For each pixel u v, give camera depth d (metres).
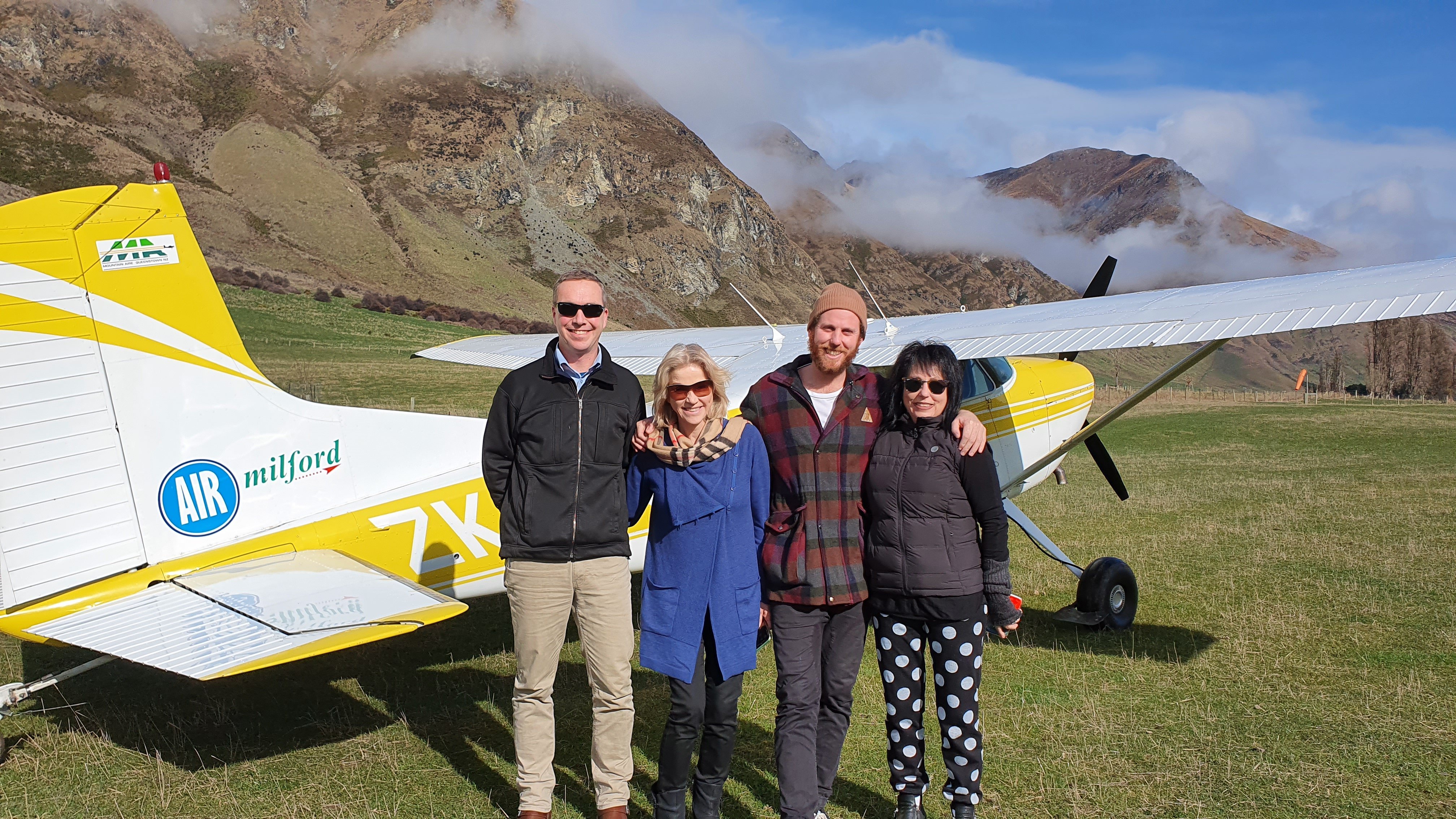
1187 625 5.39
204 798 3.23
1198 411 23.06
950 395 2.78
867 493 2.85
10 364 3.40
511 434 2.89
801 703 2.79
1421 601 5.74
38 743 3.67
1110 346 4.39
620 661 2.87
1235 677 4.45
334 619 3.05
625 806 2.91
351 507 4.08
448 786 3.33
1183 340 4.16
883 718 3.99
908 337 5.46
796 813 2.69
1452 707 3.99
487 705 4.14
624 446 2.91
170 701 4.14
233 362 3.84
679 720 2.75
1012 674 4.56
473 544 4.30
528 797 2.88
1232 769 3.42
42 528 3.46
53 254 3.47
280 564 3.73
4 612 3.39
